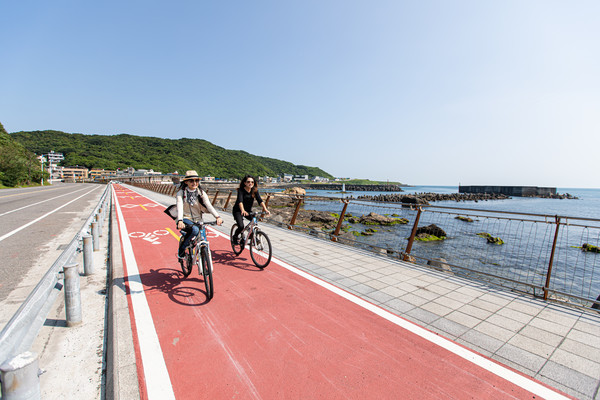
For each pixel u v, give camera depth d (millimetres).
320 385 2318
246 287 4355
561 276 8766
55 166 130875
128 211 13805
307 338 2998
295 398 2174
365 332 3131
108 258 5980
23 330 2021
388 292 4211
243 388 2271
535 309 3727
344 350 2803
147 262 5562
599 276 8930
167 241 7398
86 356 2721
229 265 5465
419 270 5250
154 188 36812
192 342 2889
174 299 3887
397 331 3160
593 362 2652
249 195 5793
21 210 14367
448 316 3506
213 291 3928
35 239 7812
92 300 3941
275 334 3064
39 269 5305
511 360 2676
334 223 20938
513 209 50344
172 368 2488
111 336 2945
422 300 3953
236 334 3053
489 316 3518
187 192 4340
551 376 2461
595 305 3775
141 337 2947
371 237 16078
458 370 2535
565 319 3467
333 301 3893
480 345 2906
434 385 2344
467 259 10492
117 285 4348
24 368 1511
